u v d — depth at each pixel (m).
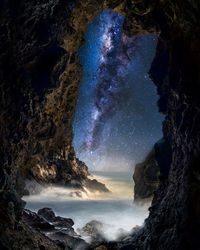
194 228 3.60
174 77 4.97
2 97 4.38
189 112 4.18
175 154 5.12
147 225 5.75
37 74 5.29
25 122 5.13
